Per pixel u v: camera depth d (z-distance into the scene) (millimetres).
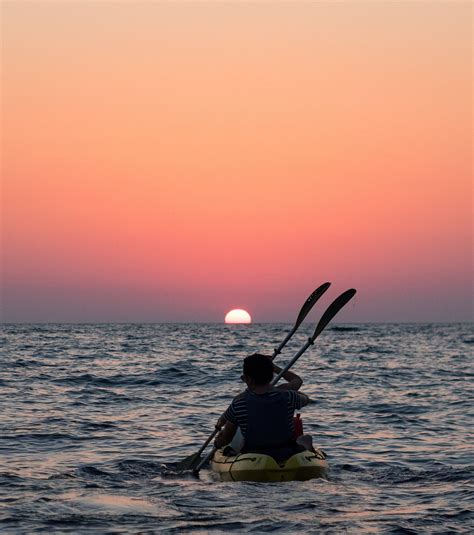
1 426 13781
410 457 10898
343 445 12094
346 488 8438
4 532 6418
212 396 20062
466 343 78250
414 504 7613
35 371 27484
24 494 8102
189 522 6793
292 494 8062
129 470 9828
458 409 17281
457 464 10227
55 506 7449
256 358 9008
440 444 12164
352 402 18797
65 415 15602
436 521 6859
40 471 9656
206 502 7680
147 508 7383
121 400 18859
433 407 17703
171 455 11094
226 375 26766
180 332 129375
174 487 8539
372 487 8562
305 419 15461
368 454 11203
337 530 6512
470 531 6496
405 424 14688
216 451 9984
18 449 11453
